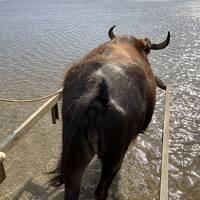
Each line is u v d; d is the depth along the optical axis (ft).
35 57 55.47
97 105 11.82
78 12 130.82
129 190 19.25
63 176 12.32
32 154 22.97
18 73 45.11
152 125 27.58
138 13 114.73
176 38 67.26
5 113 30.22
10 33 85.87
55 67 48.08
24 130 18.84
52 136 25.58
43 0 217.56
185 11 115.24
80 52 58.49
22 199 18.10
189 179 20.84
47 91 36.94
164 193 13.98
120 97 12.53
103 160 12.62
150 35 71.15
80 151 12.07
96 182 19.66
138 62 16.14
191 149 24.39
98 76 12.71
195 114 30.04
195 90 36.09
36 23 104.17
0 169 15.19
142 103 13.84
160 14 109.09
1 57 56.54
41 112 20.89
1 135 26.02
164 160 16.58
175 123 28.30
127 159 22.41
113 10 129.90
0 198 18.16
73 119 11.97
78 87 12.92
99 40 69.10
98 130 11.99
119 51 16.01
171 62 48.29
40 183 19.54
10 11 152.15
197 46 59.16
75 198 12.37
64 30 85.76
